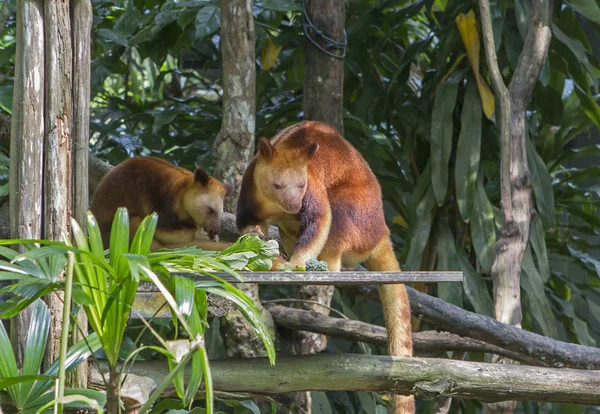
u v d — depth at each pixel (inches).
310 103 288.7
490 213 313.4
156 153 374.9
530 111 361.7
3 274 121.3
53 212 147.4
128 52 410.3
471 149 317.4
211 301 209.8
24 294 124.9
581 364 243.0
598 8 333.1
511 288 270.4
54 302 148.3
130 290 126.3
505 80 339.9
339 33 288.2
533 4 290.4
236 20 243.3
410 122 352.8
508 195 276.1
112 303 126.9
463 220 313.7
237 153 244.5
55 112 148.3
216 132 362.9
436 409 273.6
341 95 290.4
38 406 133.0
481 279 317.1
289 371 184.9
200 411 162.6
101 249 125.8
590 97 336.5
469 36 316.8
